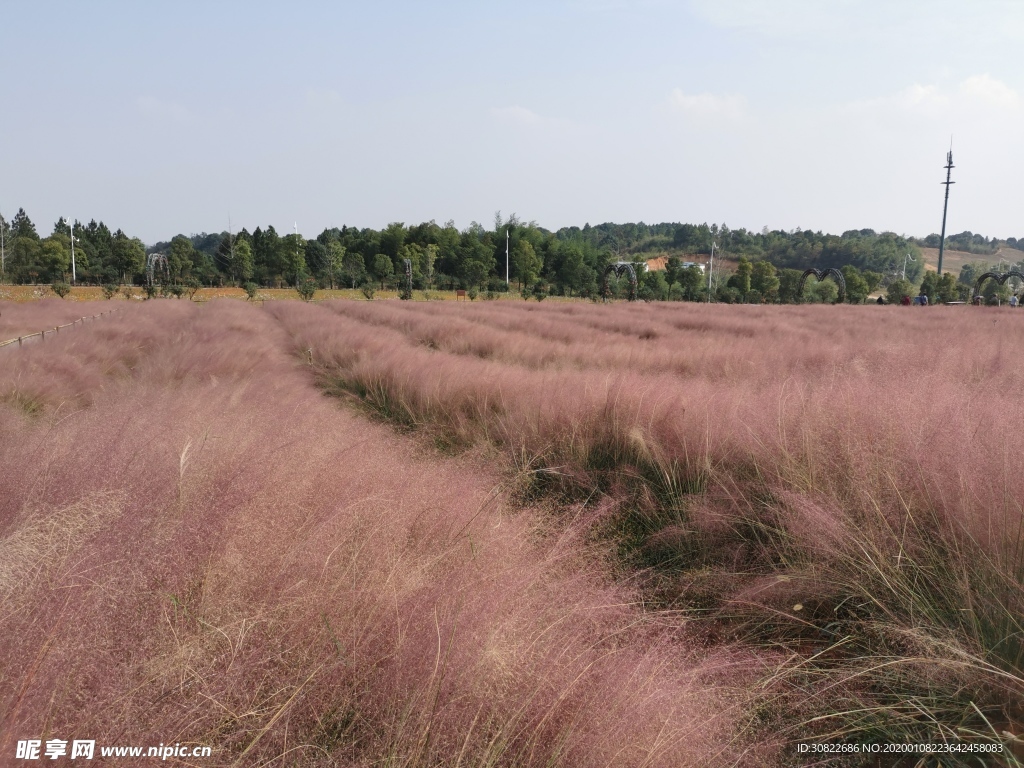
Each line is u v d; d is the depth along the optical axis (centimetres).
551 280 9975
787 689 257
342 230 11081
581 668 202
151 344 1532
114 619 189
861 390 523
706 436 498
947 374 696
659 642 235
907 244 15538
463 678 189
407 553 280
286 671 200
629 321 2245
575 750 175
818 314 2772
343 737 185
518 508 413
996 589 280
